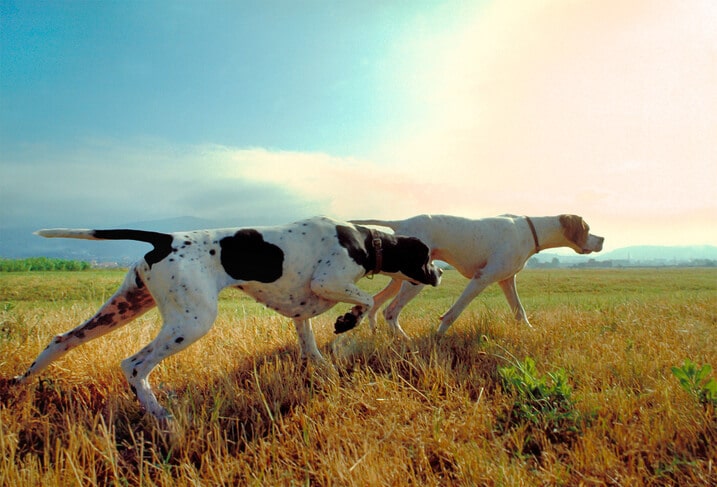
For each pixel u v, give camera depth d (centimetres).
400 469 101
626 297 429
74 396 134
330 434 114
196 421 121
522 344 181
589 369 153
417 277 169
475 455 103
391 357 164
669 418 115
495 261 222
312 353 165
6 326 182
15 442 106
